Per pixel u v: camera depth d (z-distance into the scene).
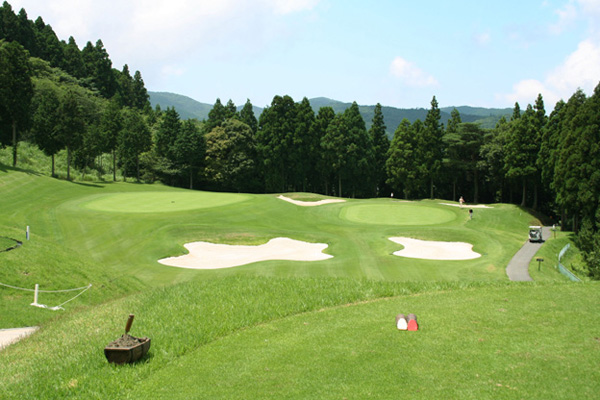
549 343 9.09
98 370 8.61
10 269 18.27
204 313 12.20
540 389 7.22
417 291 14.32
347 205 55.38
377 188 88.62
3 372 9.02
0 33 111.06
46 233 33.25
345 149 79.25
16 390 7.96
